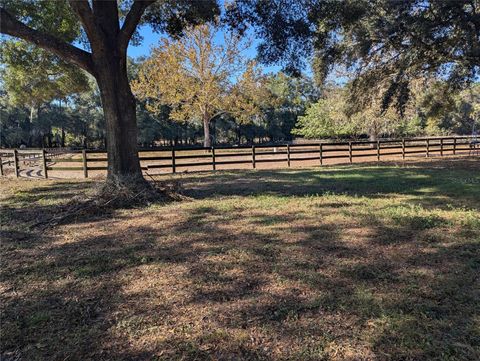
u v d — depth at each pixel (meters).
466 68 15.59
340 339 2.87
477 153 23.00
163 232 6.04
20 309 3.50
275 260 4.61
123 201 8.21
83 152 14.20
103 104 8.77
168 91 32.34
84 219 7.14
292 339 2.89
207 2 11.13
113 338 2.98
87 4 7.61
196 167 19.00
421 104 23.05
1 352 2.84
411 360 2.61
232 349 2.79
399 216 6.64
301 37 11.86
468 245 4.97
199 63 32.22
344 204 7.96
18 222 6.92
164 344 2.88
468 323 3.06
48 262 4.73
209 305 3.48
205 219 6.88
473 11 14.29
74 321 3.26
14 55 17.77
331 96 32.31
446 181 11.04
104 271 4.40
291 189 10.41
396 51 16.53
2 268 4.55
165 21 12.05
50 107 55.00
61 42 8.10
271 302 3.50
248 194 9.70
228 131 64.38
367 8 13.95
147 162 22.38
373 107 21.64
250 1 11.34
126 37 8.52
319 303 3.44
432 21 14.14
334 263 4.45
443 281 3.86
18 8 14.05
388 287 3.76
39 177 14.52
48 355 2.78
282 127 67.12
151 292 3.79
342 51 17.09
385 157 22.73
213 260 4.65
